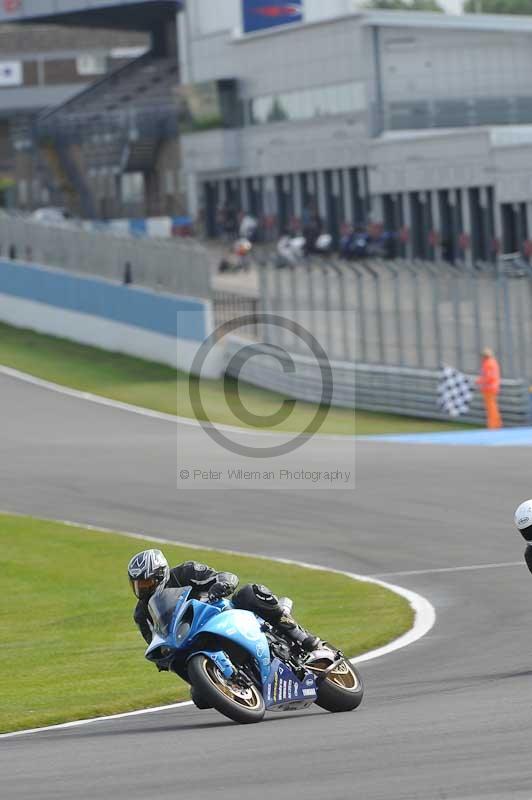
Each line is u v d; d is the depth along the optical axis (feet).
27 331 577.43
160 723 112.68
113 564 223.10
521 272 404.16
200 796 80.48
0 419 416.05
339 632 162.20
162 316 503.61
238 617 105.40
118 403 441.27
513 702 107.34
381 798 77.61
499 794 76.89
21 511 277.03
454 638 151.53
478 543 219.61
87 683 139.95
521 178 647.15
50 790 84.74
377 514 251.80
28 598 201.87
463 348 414.62
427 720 101.71
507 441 350.43
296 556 220.43
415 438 368.89
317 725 103.45
